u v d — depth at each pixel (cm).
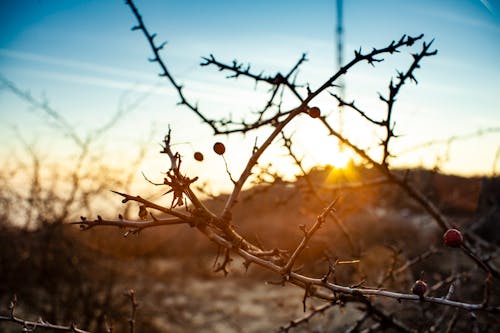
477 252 265
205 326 552
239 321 549
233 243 110
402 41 116
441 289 267
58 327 149
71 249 507
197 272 805
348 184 245
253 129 158
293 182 224
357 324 222
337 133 196
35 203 502
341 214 308
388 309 265
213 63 152
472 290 278
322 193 277
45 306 505
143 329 516
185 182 103
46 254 499
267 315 559
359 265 225
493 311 99
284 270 104
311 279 104
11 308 144
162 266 798
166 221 105
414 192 241
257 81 157
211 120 159
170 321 558
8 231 505
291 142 168
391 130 141
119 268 538
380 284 231
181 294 673
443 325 262
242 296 679
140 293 570
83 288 511
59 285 501
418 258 255
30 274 505
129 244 543
